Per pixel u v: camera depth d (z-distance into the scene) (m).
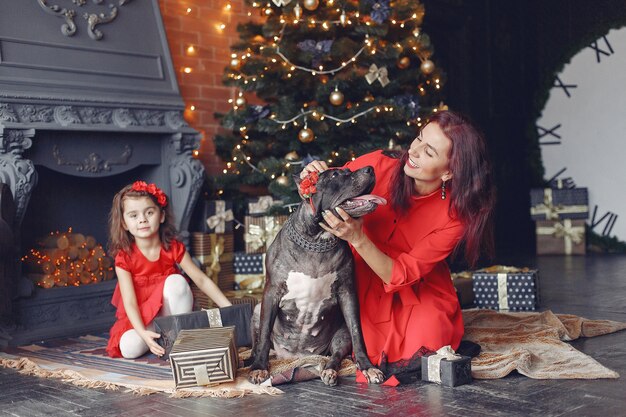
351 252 2.75
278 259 2.70
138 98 4.31
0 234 3.44
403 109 4.66
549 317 3.50
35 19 3.94
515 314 3.66
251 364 2.83
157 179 4.61
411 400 2.41
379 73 4.66
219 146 5.10
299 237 2.63
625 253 7.72
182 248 3.54
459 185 2.65
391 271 2.67
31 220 4.29
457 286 4.29
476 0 8.34
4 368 3.14
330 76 4.94
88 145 4.12
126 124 4.21
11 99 3.72
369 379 2.63
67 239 4.13
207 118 5.29
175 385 2.62
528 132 8.52
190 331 2.87
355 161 2.96
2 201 3.56
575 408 2.25
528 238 8.80
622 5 7.99
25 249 4.24
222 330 2.85
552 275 5.93
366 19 4.93
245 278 4.71
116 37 4.32
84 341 3.76
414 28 5.03
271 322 2.75
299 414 2.29
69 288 4.02
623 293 4.86
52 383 2.84
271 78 4.84
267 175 4.67
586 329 3.44
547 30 8.57
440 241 2.73
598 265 6.59
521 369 2.67
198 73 5.23
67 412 2.42
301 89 4.93
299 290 2.68
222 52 5.41
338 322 2.89
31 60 3.87
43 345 3.68
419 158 2.65
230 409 2.38
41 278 3.96
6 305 3.59
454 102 8.09
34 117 3.82
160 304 3.30
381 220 2.89
